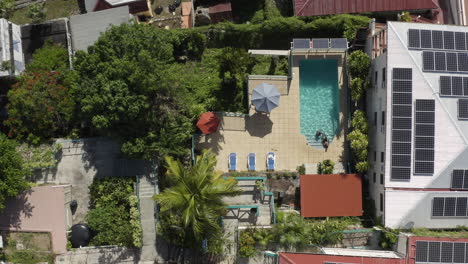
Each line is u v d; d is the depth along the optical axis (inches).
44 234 1215.6
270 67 1348.4
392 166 1111.6
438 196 1108.5
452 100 1107.3
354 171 1291.8
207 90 1337.4
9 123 1189.7
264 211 1263.5
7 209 1218.0
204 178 1018.7
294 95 1310.3
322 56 1304.1
